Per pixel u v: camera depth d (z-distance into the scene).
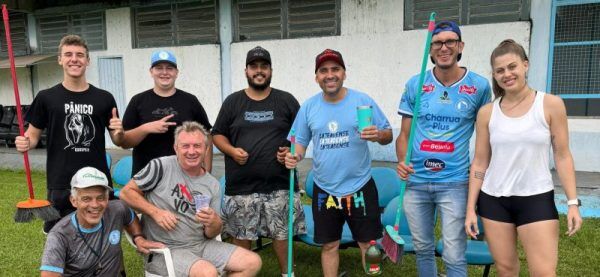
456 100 2.24
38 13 10.05
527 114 1.98
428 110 2.28
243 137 2.82
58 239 2.14
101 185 2.14
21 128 2.57
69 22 9.84
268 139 2.81
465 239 2.32
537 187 1.98
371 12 7.12
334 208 2.54
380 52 7.14
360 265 3.42
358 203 2.50
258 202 2.84
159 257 2.39
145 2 8.89
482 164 2.18
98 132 2.66
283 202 2.87
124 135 2.68
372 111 2.38
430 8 6.74
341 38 7.39
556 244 1.98
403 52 6.98
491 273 3.19
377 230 2.55
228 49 8.30
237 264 2.44
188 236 2.46
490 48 6.38
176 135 2.41
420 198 2.39
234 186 2.87
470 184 2.21
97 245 2.26
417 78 2.39
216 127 2.93
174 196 2.41
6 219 4.52
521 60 1.96
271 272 3.31
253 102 2.85
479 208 2.17
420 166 2.36
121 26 9.25
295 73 7.82
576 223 1.94
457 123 2.25
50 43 10.19
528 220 1.99
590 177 5.70
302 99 7.83
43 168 7.49
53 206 2.56
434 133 2.28
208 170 2.99
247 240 2.90
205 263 2.33
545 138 1.96
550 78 6.25
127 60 9.31
